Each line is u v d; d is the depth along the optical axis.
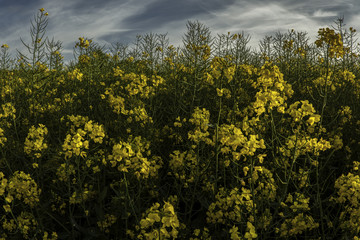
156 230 1.63
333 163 4.00
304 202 2.31
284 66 7.63
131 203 2.51
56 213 3.18
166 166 3.77
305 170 3.30
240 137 2.27
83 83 6.14
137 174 2.35
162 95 5.75
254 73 6.20
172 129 4.40
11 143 3.91
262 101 2.78
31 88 4.99
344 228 2.38
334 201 2.73
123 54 8.07
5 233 2.80
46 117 4.94
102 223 2.79
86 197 2.93
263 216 2.35
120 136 4.00
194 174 3.00
